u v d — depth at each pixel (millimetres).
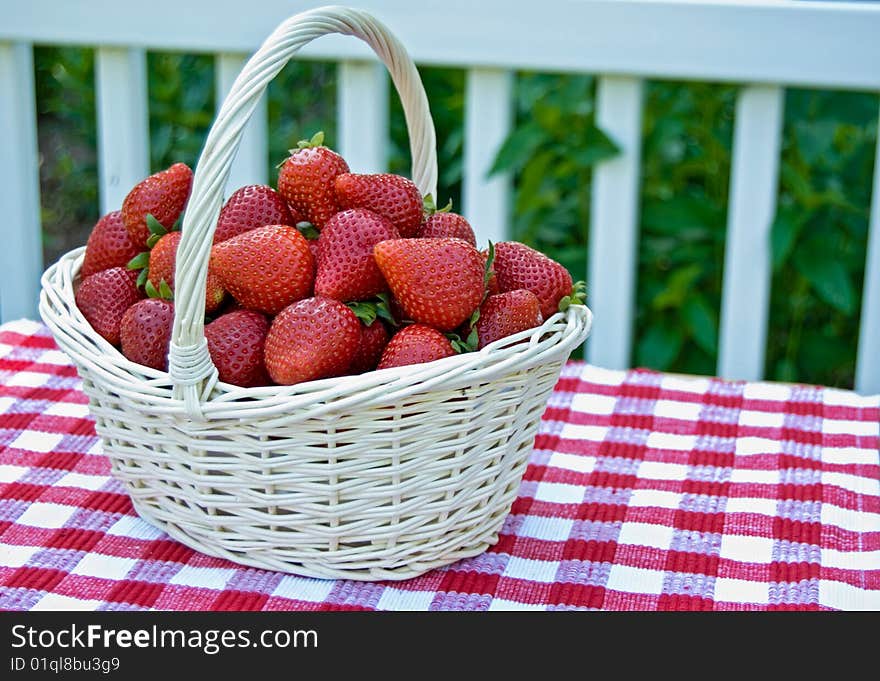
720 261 2332
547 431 1417
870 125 2186
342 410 968
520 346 1021
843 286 2137
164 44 2037
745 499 1258
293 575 1091
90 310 1141
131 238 1187
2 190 2133
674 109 2332
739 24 1907
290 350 1017
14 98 2096
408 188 1152
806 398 1514
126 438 1080
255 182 2145
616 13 1930
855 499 1263
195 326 962
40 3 2020
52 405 1433
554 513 1227
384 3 1979
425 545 1071
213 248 1081
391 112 2582
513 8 1953
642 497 1263
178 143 2682
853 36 1879
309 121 2863
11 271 2178
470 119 2072
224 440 1019
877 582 1108
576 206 2424
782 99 2039
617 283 2129
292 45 1009
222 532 1086
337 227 1085
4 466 1279
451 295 1043
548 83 2363
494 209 2121
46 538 1140
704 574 1117
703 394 1524
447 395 990
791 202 2346
